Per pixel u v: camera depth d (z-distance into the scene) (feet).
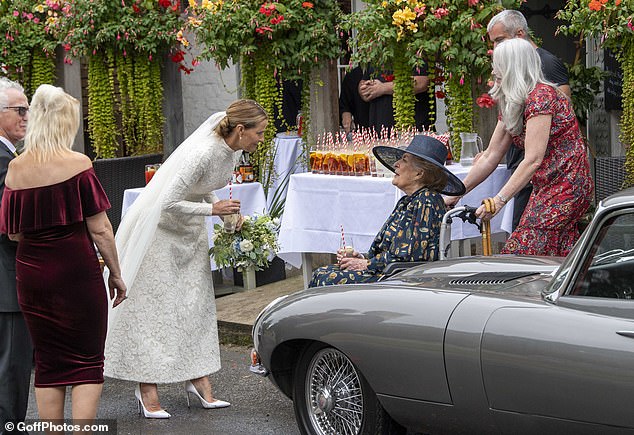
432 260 18.95
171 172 19.48
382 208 24.40
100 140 36.22
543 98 19.98
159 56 36.01
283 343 17.11
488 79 27.63
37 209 15.69
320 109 32.04
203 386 20.39
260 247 22.71
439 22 27.32
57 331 15.99
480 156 22.81
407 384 14.99
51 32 35.94
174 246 19.79
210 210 19.30
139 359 19.62
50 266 15.81
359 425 16.35
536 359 13.39
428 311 14.73
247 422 19.45
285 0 30.89
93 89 35.88
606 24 25.22
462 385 14.29
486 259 17.75
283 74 31.65
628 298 13.19
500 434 14.20
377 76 32.96
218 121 19.76
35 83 36.99
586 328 13.10
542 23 36.99
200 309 20.10
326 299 16.21
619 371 12.66
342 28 29.76
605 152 32.22
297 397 17.28
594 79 30.63
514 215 25.21
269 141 31.83
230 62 41.34
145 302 19.66
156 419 19.88
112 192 33.60
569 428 13.34
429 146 19.15
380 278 18.19
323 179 25.59
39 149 15.79
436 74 28.53
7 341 16.96
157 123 36.35
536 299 14.11
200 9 32.22
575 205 20.33
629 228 13.29
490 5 27.25
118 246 19.72
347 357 15.70
